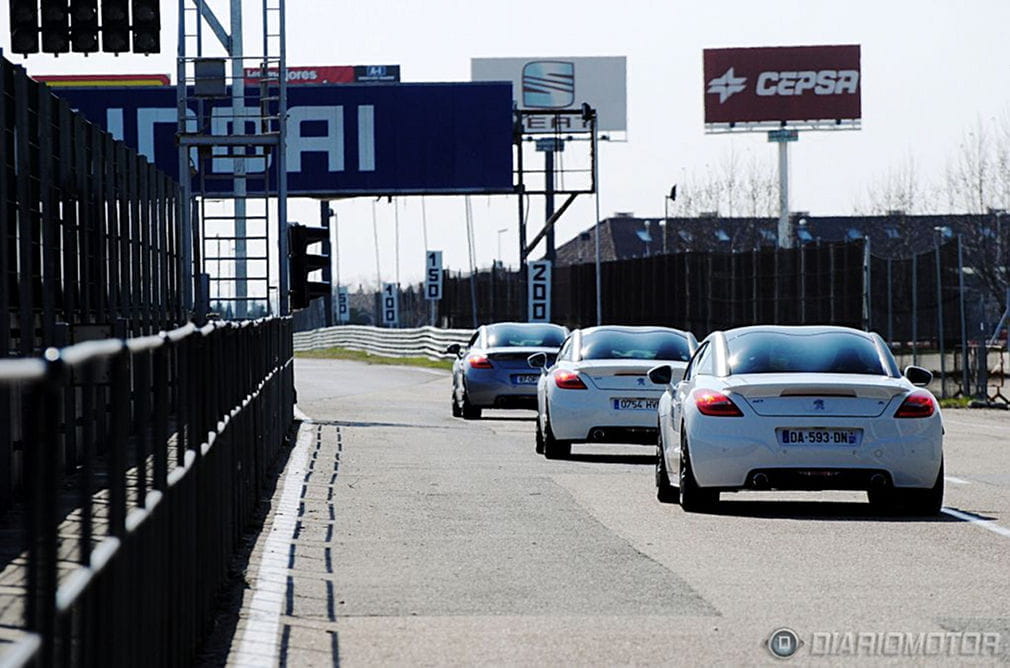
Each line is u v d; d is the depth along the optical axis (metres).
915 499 45.41
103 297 67.00
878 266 116.25
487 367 96.88
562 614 28.55
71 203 60.66
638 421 64.81
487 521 43.19
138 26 71.50
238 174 101.69
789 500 49.66
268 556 35.94
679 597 30.41
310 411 107.56
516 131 167.38
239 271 102.38
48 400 11.93
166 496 21.08
